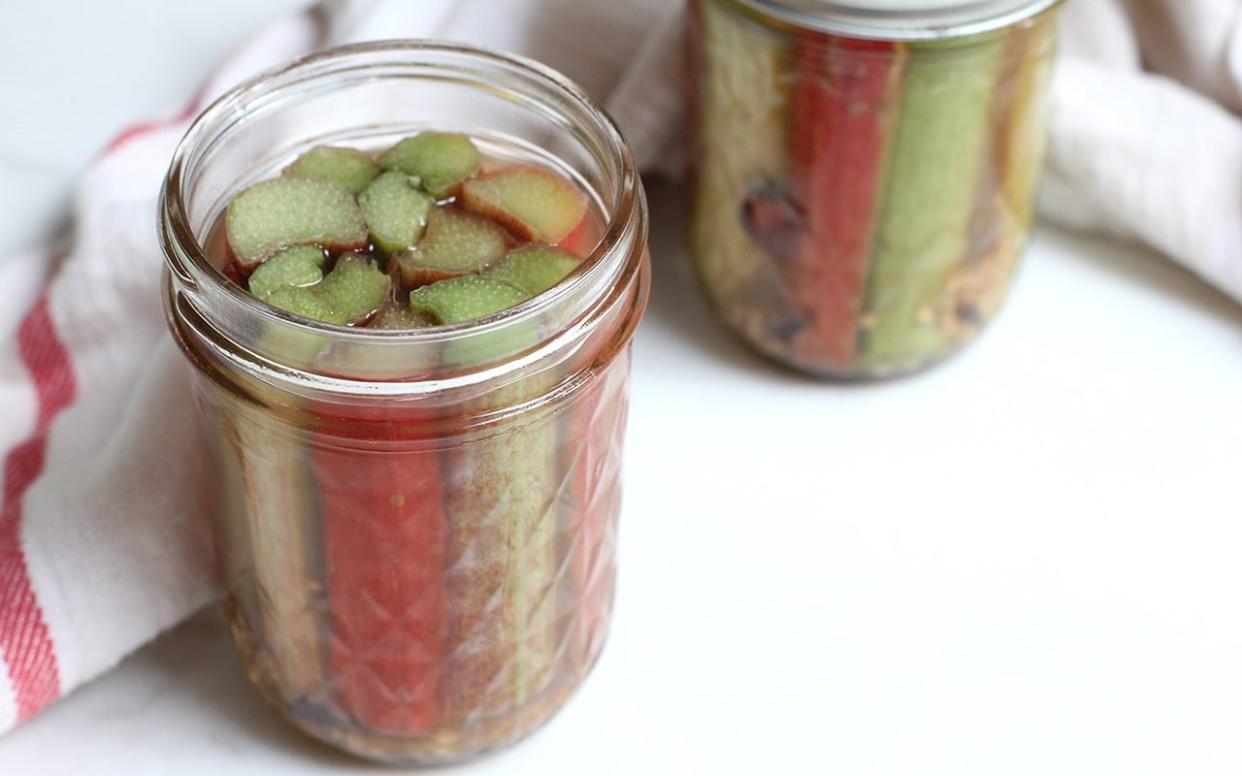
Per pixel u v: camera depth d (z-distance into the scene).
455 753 0.45
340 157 0.43
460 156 0.42
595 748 0.46
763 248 0.50
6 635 0.45
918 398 0.52
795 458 0.51
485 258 0.41
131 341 0.51
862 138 0.47
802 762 0.46
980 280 0.51
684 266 0.55
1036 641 0.48
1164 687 0.47
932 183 0.48
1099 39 0.55
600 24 0.53
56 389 0.51
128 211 0.50
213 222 0.42
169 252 0.40
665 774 0.45
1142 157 0.53
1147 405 0.52
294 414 0.40
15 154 0.54
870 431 0.52
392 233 0.41
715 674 0.47
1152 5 0.55
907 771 0.46
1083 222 0.56
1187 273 0.55
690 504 0.50
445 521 0.41
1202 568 0.49
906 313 0.50
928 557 0.49
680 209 0.56
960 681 0.47
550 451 0.41
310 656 0.44
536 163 0.44
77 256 0.50
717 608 0.48
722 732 0.46
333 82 0.43
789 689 0.47
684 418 0.52
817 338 0.51
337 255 0.41
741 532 0.49
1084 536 0.50
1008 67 0.47
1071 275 0.55
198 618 0.48
